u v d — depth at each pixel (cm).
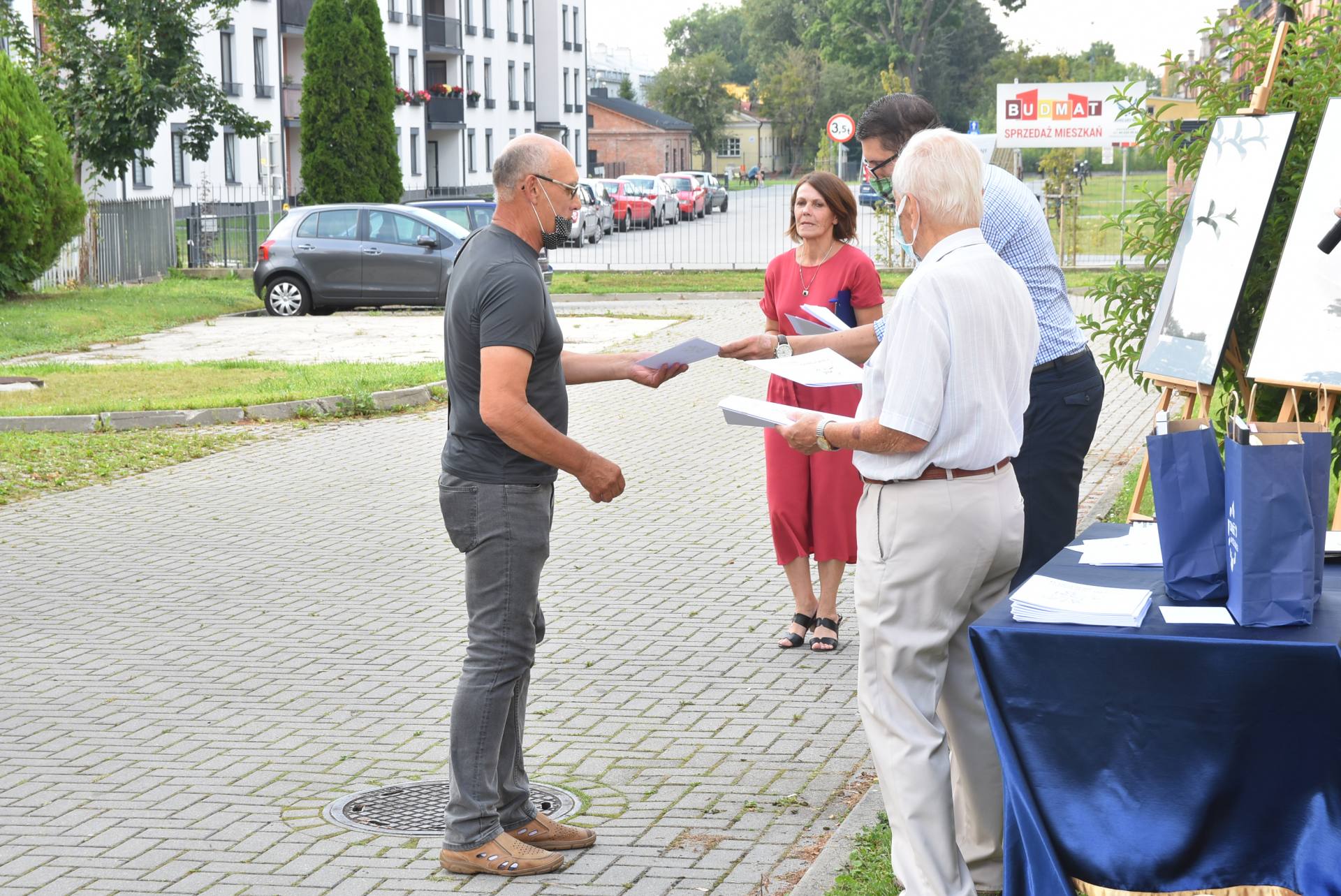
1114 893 346
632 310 2531
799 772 520
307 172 3966
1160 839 342
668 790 506
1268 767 335
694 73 11812
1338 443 698
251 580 820
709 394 1583
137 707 606
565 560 854
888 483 382
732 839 463
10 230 2355
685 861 447
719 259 3784
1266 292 688
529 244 434
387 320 2359
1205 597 361
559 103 8100
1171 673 335
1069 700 346
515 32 7612
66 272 2784
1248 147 620
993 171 473
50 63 2764
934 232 378
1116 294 777
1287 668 326
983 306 369
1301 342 577
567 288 2870
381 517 988
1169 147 737
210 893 431
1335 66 678
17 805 501
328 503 1037
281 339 2089
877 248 3155
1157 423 395
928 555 378
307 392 1481
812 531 671
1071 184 3453
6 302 2392
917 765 382
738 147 12769
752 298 2739
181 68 2762
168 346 2030
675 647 679
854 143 10688
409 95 6072
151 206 3139
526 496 435
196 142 2859
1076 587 367
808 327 562
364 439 1312
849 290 663
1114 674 340
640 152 10925
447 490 439
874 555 387
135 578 829
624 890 428
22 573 843
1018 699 350
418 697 615
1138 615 345
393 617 740
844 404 657
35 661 674
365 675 646
